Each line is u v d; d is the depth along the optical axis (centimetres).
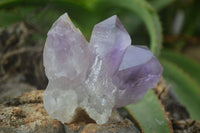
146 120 28
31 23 40
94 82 25
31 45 36
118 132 26
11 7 38
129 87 25
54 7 39
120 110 29
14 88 32
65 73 25
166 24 58
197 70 48
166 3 48
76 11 38
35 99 29
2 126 26
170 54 49
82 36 25
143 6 34
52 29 25
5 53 35
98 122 25
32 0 36
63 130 26
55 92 25
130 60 25
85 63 25
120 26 25
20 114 27
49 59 25
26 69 35
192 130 30
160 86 33
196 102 39
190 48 60
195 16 59
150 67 25
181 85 40
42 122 26
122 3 36
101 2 36
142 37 48
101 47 25
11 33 36
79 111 25
